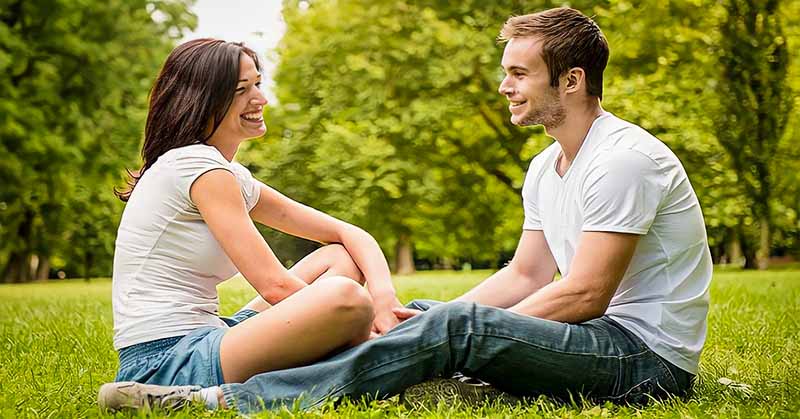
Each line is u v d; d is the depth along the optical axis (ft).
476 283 61.05
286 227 14.34
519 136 81.56
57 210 90.33
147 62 74.18
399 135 80.43
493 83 76.23
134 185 13.78
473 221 90.79
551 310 12.37
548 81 13.06
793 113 62.85
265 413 10.80
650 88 61.36
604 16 64.03
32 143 65.10
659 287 12.74
